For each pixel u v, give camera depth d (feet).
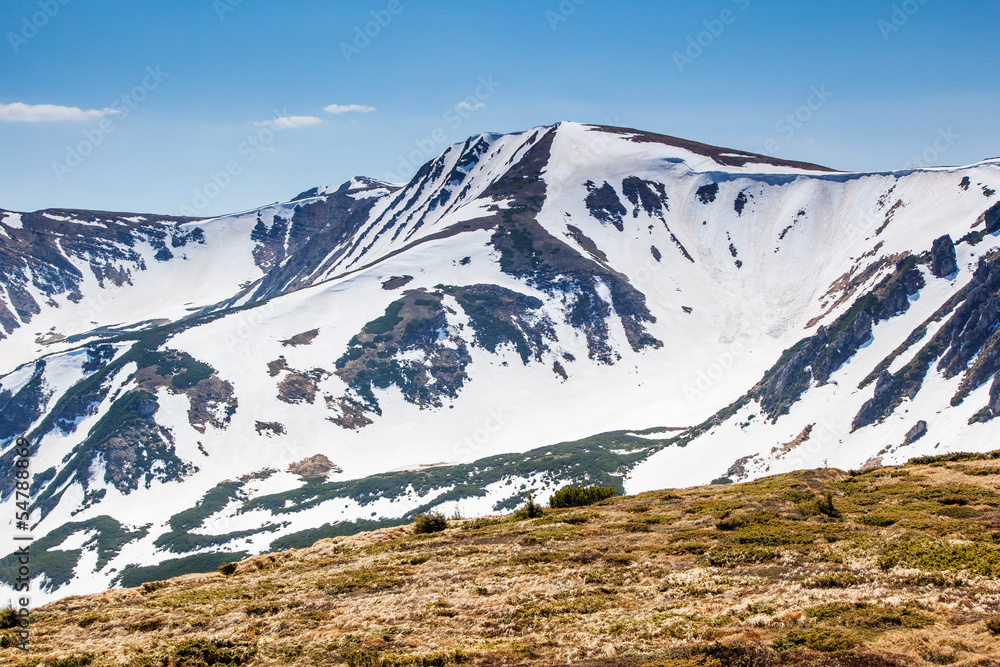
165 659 77.56
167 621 92.07
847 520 103.91
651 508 128.36
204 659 77.41
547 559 102.47
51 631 93.61
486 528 129.49
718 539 101.55
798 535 98.43
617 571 94.07
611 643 69.72
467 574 99.71
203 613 94.22
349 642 77.97
